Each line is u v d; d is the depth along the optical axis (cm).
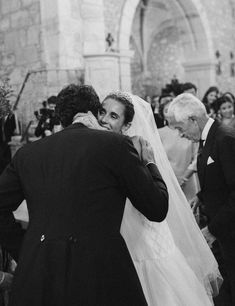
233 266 230
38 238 143
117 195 147
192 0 1027
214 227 219
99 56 742
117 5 830
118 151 147
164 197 153
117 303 138
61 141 153
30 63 770
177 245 204
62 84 717
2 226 157
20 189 158
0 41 832
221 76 1148
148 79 1498
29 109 767
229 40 1186
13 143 638
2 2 815
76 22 738
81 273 136
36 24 748
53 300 135
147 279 174
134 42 1446
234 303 238
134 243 178
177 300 172
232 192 212
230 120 443
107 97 195
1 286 176
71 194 143
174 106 232
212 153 221
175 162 325
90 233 140
